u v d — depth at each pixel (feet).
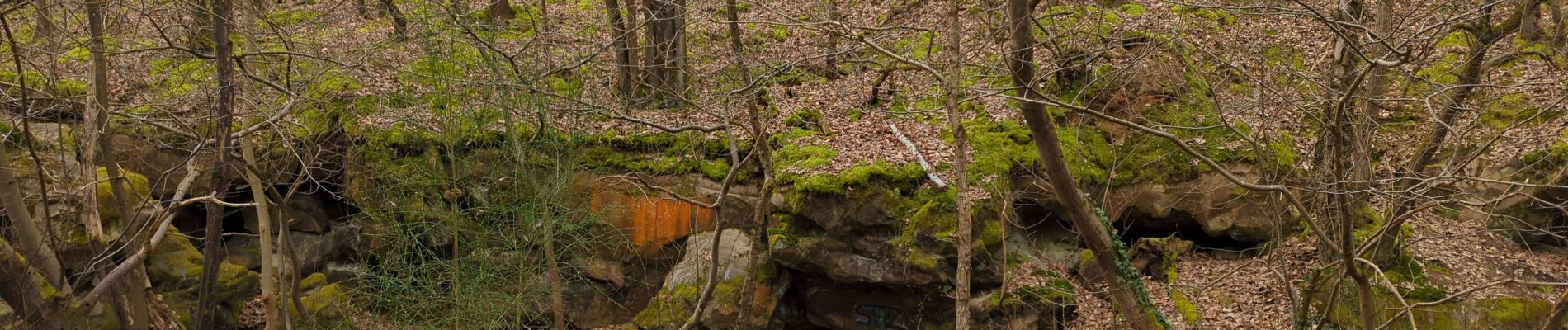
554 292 44.01
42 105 50.37
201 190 56.18
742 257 51.70
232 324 52.54
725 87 56.95
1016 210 51.49
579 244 47.73
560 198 42.65
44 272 33.55
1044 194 51.19
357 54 55.36
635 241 54.49
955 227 47.93
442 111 45.01
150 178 54.60
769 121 57.00
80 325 42.19
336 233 57.36
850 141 54.44
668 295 51.49
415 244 42.93
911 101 58.23
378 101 55.83
